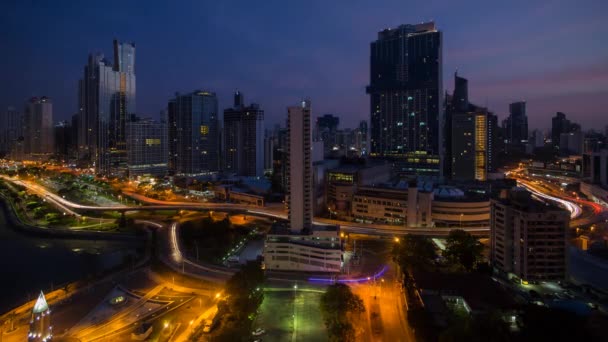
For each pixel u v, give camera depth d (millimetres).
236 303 191750
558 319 152125
